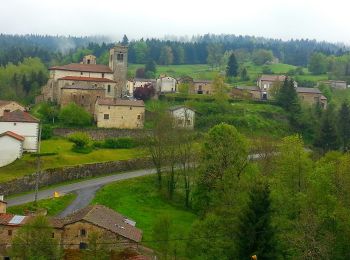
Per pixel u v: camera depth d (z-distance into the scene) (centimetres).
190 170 11212
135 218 9475
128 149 13562
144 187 11256
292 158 8175
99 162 12075
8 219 7669
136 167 12712
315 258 6419
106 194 10475
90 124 14550
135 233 7888
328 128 14838
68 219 7831
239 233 6712
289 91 17875
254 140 12950
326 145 14750
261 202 6788
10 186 10050
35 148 12031
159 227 7319
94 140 13825
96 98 15275
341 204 6950
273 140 13888
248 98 19275
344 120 16475
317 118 17125
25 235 6800
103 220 7806
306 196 7362
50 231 7125
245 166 9419
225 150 9594
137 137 13688
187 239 7256
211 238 7100
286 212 7456
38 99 16800
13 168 10994
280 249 6856
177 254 7244
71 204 9681
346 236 6731
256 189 6944
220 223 7281
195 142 12719
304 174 8075
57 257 6831
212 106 16662
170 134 11562
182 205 10731
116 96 16338
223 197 8519
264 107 17562
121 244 7506
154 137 11844
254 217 6694
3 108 13275
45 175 10844
